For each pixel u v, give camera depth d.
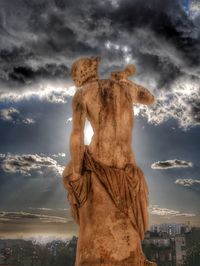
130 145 8.89
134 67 9.51
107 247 8.05
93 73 9.16
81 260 8.12
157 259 72.50
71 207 8.59
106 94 8.83
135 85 9.45
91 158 8.59
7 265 56.19
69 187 8.45
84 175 8.45
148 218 8.56
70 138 8.55
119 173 8.50
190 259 70.69
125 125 8.85
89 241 8.13
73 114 8.77
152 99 9.53
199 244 72.38
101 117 8.73
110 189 8.36
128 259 8.03
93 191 8.35
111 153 8.66
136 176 8.55
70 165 8.56
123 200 8.37
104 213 8.23
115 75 9.37
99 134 8.71
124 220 8.24
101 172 8.45
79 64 9.21
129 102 9.03
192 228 74.94
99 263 7.98
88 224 8.24
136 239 8.21
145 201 8.58
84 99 8.78
